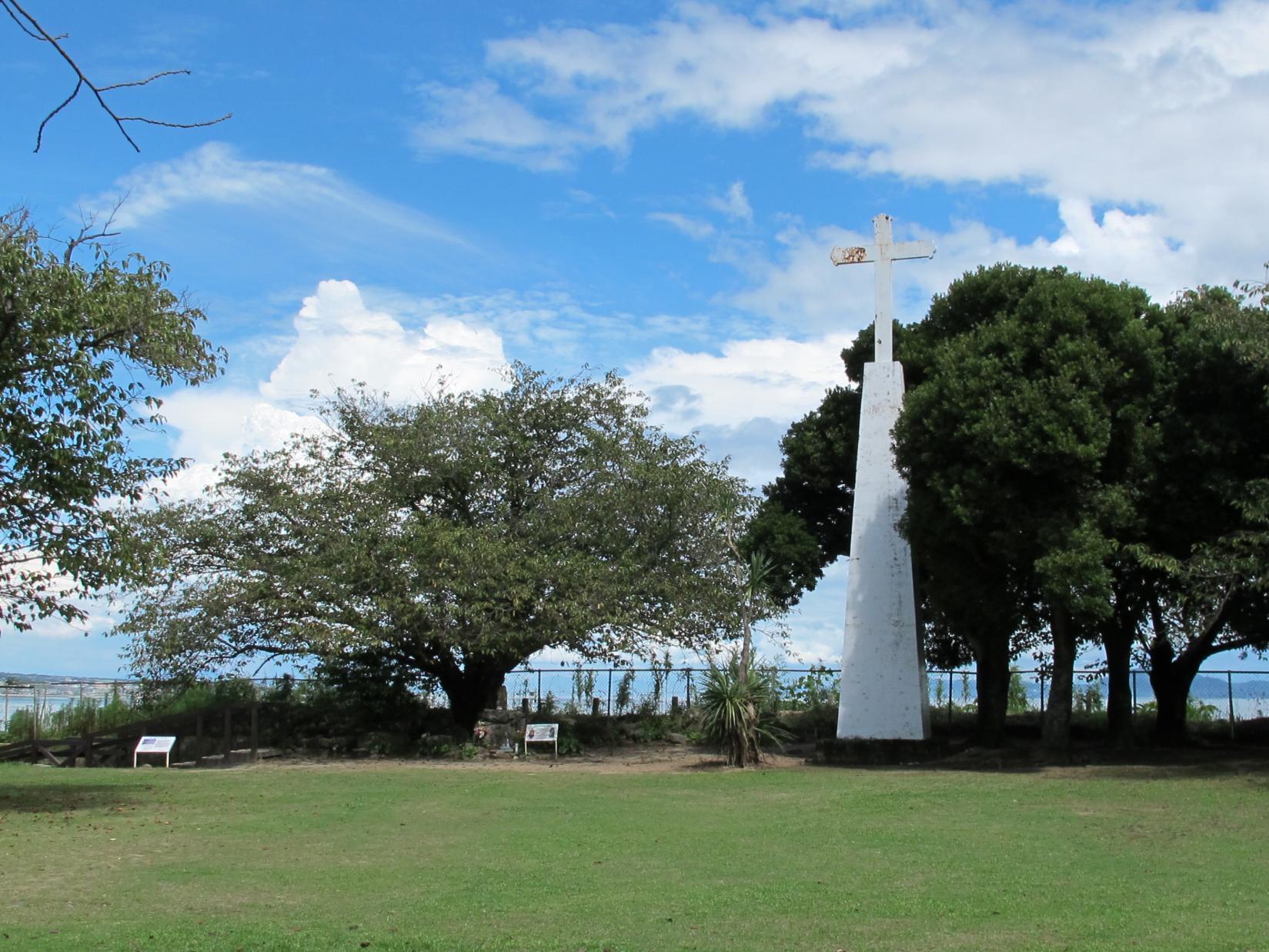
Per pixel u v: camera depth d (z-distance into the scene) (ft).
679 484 84.02
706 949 24.32
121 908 28.66
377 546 78.59
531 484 87.25
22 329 45.03
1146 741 82.74
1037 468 63.00
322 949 24.23
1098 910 27.89
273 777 63.62
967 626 81.00
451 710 90.17
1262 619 70.44
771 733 77.71
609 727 87.35
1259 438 64.03
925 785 56.70
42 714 89.25
